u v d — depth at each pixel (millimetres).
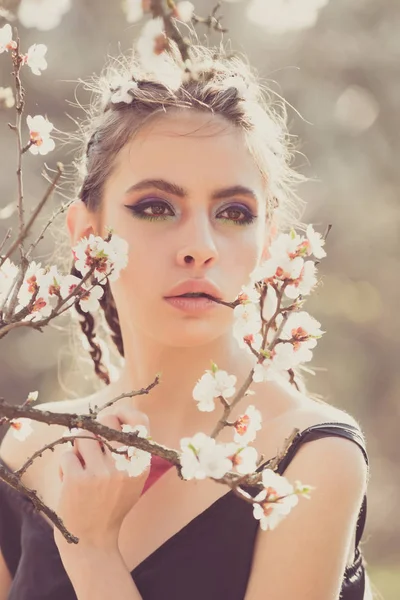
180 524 2176
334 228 13992
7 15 1756
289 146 2871
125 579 2061
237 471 1600
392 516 14883
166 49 1509
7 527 2662
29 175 12516
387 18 14594
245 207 2182
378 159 14281
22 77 12492
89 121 2641
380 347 15086
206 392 1647
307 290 1704
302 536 1989
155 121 2172
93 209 2342
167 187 2139
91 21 12898
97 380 3236
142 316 2166
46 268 1806
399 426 15312
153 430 2338
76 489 2059
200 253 2088
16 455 2676
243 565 2105
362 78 14422
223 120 2180
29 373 13086
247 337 1771
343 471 2023
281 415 2178
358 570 2229
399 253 14414
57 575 2385
